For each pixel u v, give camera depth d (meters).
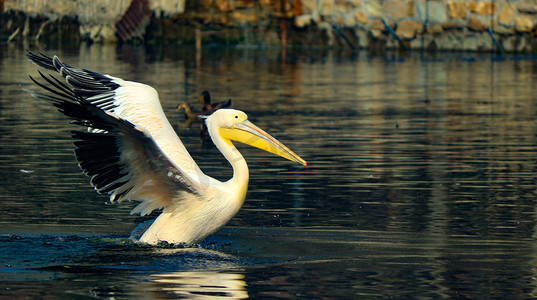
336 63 38.25
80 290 7.53
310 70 35.03
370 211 11.07
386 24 43.38
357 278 8.03
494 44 40.88
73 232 9.91
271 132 18.38
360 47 44.53
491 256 8.84
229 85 28.92
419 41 42.81
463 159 15.15
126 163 8.62
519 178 13.34
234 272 8.24
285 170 14.08
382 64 37.69
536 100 25.16
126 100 10.04
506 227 10.13
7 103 23.14
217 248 9.25
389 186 12.72
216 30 47.16
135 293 7.45
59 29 47.78
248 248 9.25
